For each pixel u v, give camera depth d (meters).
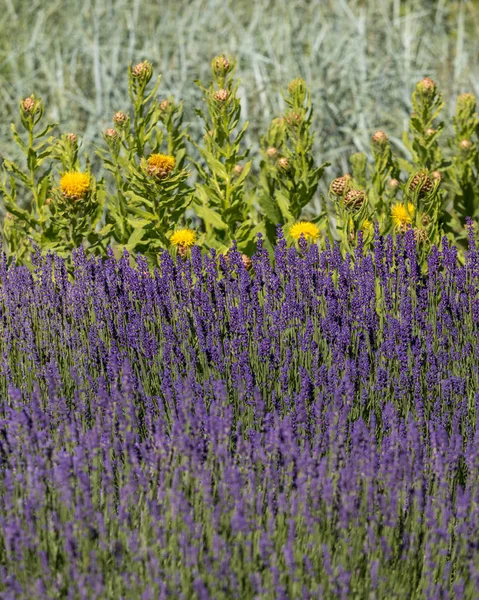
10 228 8.27
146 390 5.95
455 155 9.21
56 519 4.24
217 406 5.07
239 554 4.23
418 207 7.57
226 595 4.08
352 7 14.70
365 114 11.88
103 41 13.27
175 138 8.17
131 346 6.07
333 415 5.04
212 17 14.09
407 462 4.60
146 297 6.45
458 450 4.77
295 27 13.59
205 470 4.55
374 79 12.18
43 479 4.53
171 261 6.52
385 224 7.99
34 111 7.77
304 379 5.41
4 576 4.05
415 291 6.48
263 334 6.14
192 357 5.97
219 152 7.81
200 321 6.07
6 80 12.91
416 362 5.79
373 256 6.84
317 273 6.53
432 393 5.70
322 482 4.48
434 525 4.35
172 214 7.80
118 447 5.07
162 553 4.22
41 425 5.00
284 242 6.74
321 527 4.50
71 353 6.19
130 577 4.04
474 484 4.70
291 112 8.08
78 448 4.61
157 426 4.70
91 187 7.56
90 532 4.31
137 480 4.78
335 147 11.40
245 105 11.71
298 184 8.20
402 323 6.09
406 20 14.09
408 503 4.61
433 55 13.94
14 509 4.33
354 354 6.09
